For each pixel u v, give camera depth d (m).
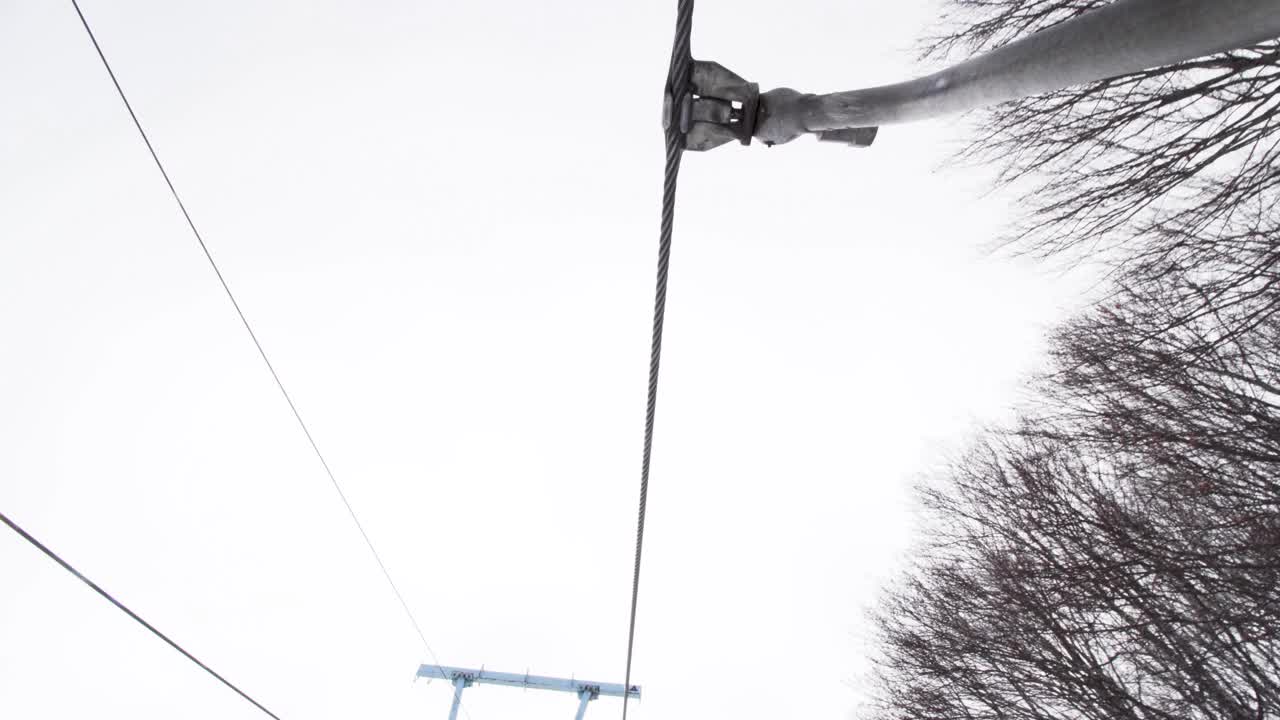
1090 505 7.33
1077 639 7.64
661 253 3.40
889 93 2.55
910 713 9.51
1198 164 5.51
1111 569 6.81
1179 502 6.57
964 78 2.24
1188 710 7.14
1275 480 5.93
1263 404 5.80
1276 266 5.33
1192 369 6.12
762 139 2.90
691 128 2.88
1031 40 2.03
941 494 9.72
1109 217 6.05
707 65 2.81
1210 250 5.61
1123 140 5.96
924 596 9.79
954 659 8.93
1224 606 6.21
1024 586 7.93
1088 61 1.85
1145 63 1.78
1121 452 6.81
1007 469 8.54
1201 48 1.67
